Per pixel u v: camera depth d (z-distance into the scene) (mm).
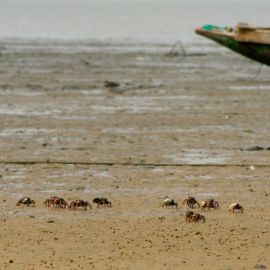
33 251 39219
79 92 113625
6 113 91125
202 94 111875
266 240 41438
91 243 40688
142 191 53438
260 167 62062
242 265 37031
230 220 45500
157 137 75625
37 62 168125
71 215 46500
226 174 59375
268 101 104312
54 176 58438
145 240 41250
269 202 50281
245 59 182000
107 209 48062
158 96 109500
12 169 60906
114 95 110125
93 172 59969
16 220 45281
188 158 65750
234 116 89812
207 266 36812
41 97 106875
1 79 131250
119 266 36719
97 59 179250
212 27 122562
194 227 43844
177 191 53594
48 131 78750
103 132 78312
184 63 171250
